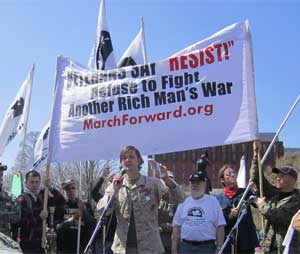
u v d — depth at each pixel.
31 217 8.20
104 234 8.03
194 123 6.94
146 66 7.25
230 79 6.90
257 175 6.66
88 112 7.43
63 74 7.69
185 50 7.12
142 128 7.14
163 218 8.95
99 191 8.99
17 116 10.69
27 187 8.45
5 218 7.83
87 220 8.89
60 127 7.54
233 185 7.51
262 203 6.22
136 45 10.84
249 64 6.89
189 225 6.58
